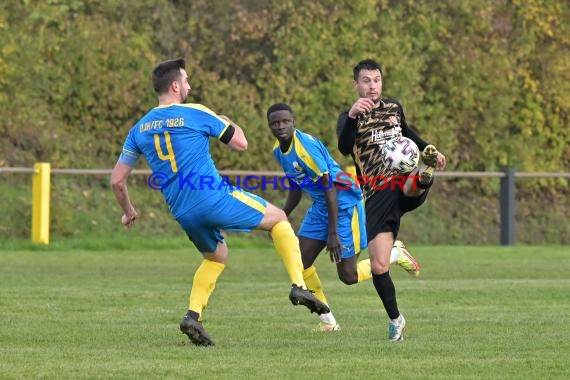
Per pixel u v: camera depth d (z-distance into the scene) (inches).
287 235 707.4
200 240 696.4
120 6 1996.8
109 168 1936.5
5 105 1902.1
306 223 827.4
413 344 706.2
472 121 2144.4
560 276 1285.7
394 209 746.2
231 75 2032.5
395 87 2065.7
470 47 2138.3
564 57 2194.9
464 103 2130.9
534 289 1095.0
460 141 2142.0
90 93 1939.0
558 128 2194.9
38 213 1665.8
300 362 627.2
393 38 2079.2
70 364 617.3
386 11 2100.1
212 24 2032.5
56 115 1945.1
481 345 700.0
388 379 571.2
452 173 1882.4
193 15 2031.3
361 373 588.1
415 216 2025.1
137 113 1972.2
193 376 576.4
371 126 756.6
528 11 2201.0
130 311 894.4
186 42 2006.6
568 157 2194.9
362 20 2050.9
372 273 737.0
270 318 855.1
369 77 759.1
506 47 2175.2
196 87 1984.5
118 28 1953.7
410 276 1279.5
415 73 2080.5
